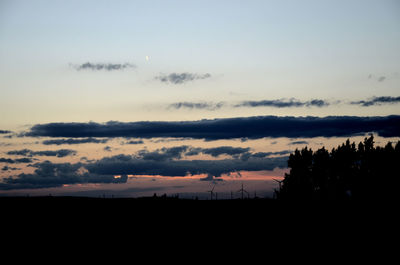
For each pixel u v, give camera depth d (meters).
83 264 51.28
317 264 47.59
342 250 55.28
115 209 134.50
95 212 126.69
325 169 91.94
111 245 66.94
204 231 84.44
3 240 73.31
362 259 49.81
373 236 61.75
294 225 78.00
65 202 151.25
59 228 91.44
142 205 142.38
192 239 73.06
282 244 62.44
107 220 108.38
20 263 52.53
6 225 96.00
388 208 71.06
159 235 79.31
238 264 49.19
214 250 60.31
